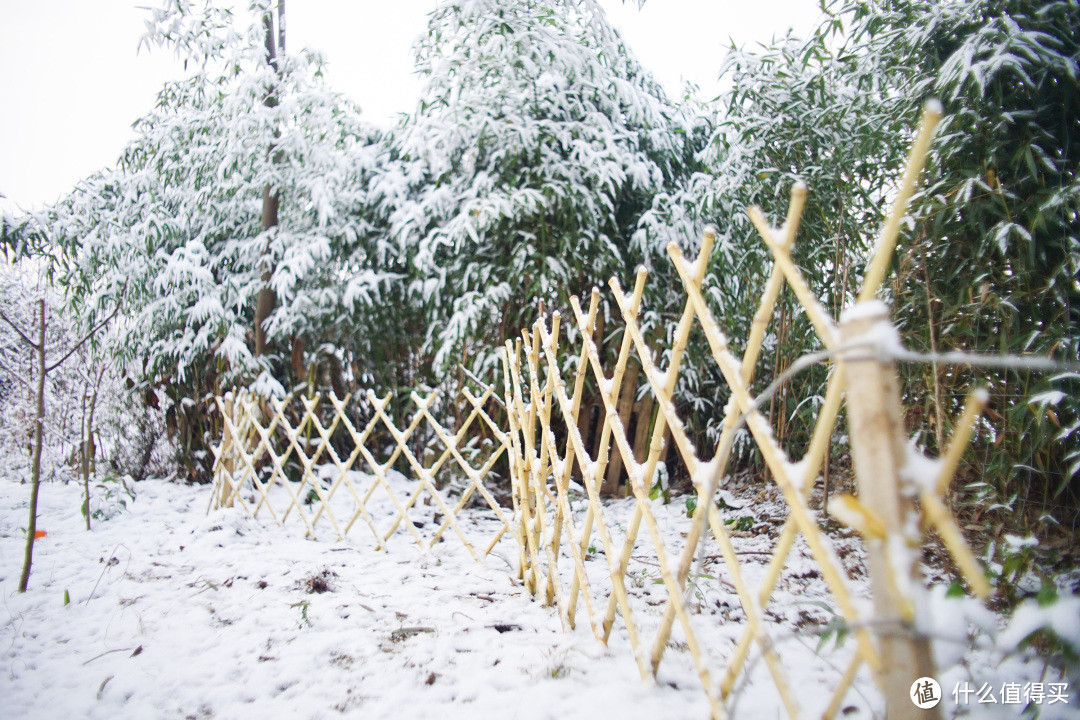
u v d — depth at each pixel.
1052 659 1.20
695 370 4.71
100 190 5.60
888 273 2.84
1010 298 2.34
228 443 4.25
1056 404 2.16
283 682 1.96
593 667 1.94
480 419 4.89
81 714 1.82
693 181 4.97
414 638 2.23
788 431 4.09
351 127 5.18
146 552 3.40
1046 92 2.33
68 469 5.56
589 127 4.65
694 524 1.59
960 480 2.81
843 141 3.41
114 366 5.38
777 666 1.28
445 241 4.61
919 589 0.96
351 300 4.75
